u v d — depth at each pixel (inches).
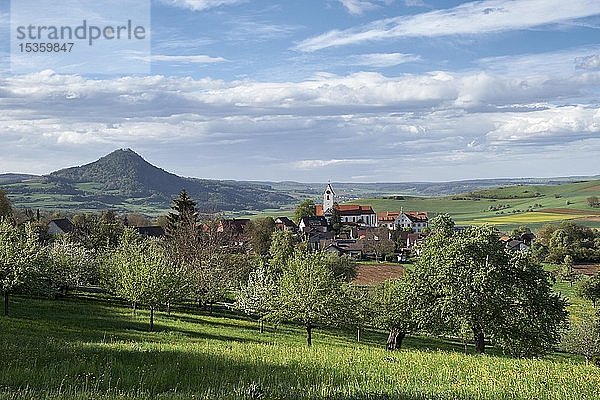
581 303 4131.4
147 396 659.4
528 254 1915.6
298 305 2119.8
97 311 2367.1
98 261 3312.0
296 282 2198.6
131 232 4655.5
